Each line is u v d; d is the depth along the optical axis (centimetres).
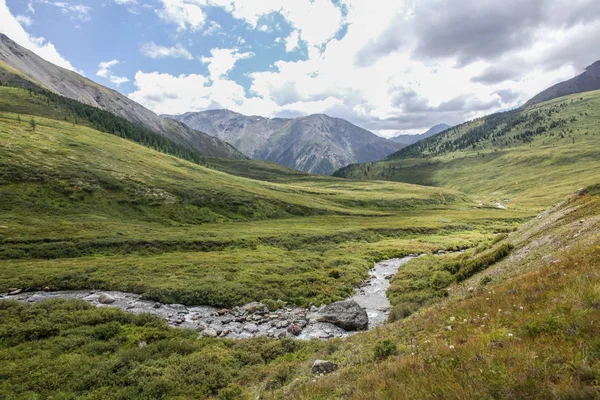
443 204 16612
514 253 2934
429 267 4334
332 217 10588
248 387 1492
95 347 1953
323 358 1602
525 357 694
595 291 943
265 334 2484
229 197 10112
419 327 1488
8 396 1397
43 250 4456
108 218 6769
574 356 641
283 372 1507
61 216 6250
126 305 2948
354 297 3522
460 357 805
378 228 8231
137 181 9144
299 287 3619
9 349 1872
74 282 3425
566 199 3716
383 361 1091
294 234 6756
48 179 7375
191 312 2914
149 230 6212
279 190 14662
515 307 1132
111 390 1497
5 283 3238
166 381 1555
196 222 7969
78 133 13362
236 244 5788
